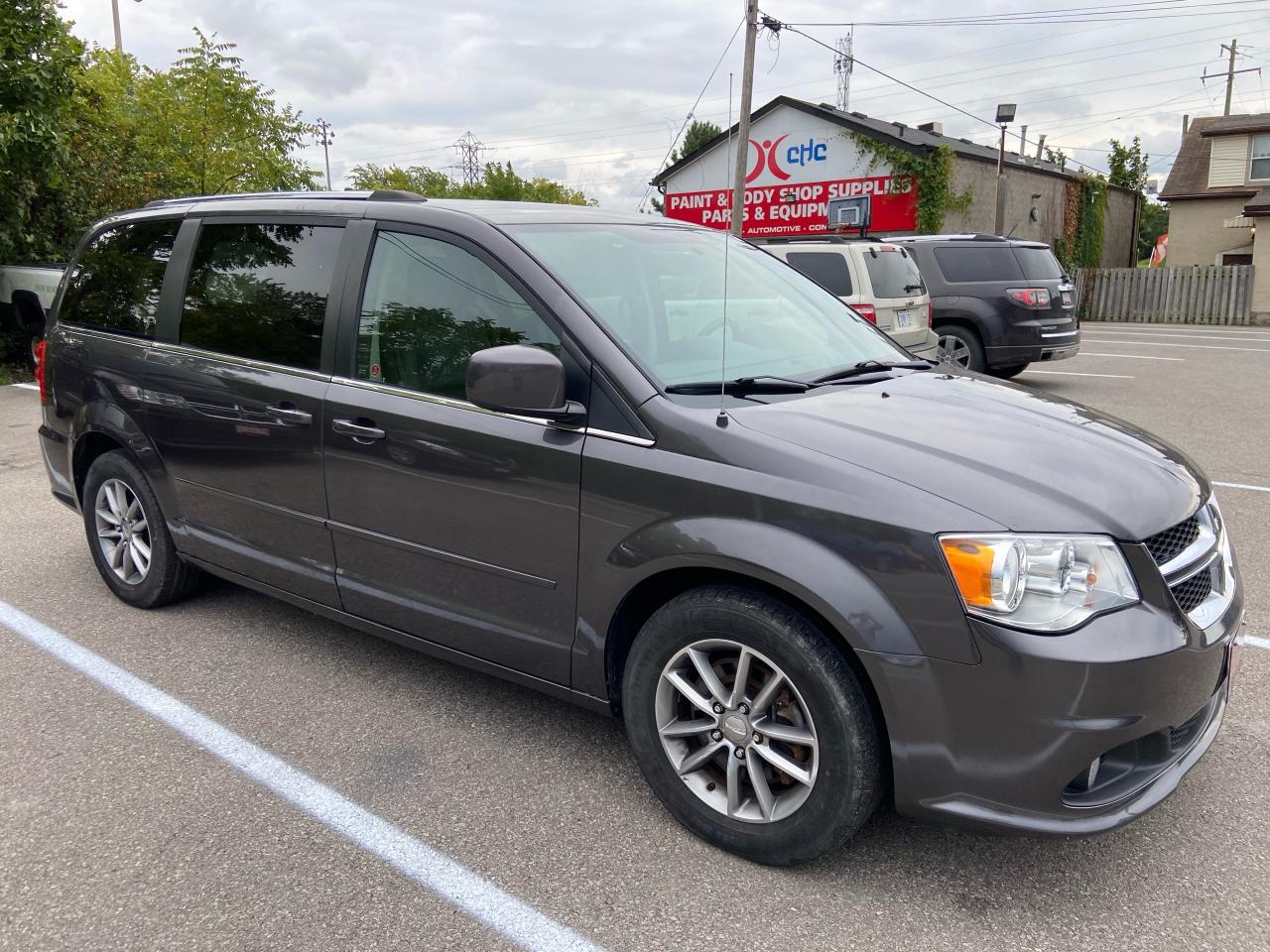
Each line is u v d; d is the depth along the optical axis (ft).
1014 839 8.84
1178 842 8.75
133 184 49.37
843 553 7.48
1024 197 92.73
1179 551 7.87
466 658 10.32
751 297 11.35
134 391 13.20
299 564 11.69
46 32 36.94
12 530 18.43
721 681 8.60
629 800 9.48
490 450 9.39
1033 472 7.89
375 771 10.01
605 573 8.76
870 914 7.81
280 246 11.77
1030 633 7.03
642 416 8.59
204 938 7.54
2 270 38.17
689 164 96.22
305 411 11.02
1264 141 93.76
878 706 7.70
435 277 10.21
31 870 8.38
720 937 7.55
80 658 12.69
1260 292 73.41
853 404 9.25
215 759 10.23
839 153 85.87
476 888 8.16
